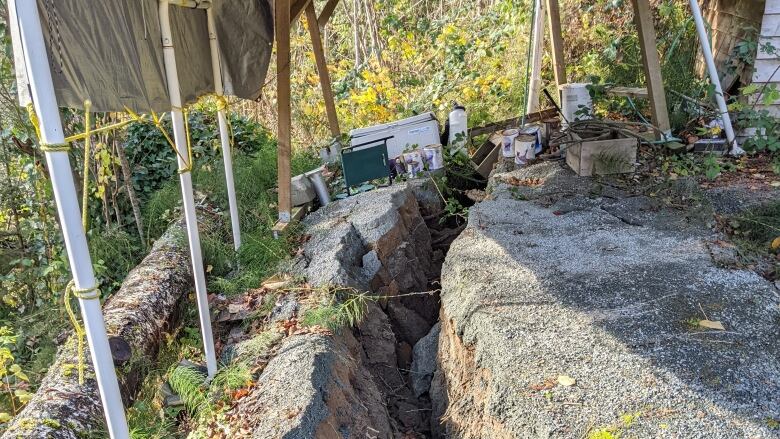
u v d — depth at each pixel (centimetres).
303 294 373
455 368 323
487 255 367
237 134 757
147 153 674
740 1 573
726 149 524
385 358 377
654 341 264
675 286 307
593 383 242
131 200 563
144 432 288
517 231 400
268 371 298
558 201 450
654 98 528
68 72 207
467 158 612
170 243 440
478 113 780
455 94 835
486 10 1091
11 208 555
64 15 205
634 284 312
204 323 307
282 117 470
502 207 449
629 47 768
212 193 582
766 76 532
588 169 492
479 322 298
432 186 559
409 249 468
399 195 505
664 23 753
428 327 451
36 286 530
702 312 282
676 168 489
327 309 341
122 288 373
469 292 328
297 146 779
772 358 248
